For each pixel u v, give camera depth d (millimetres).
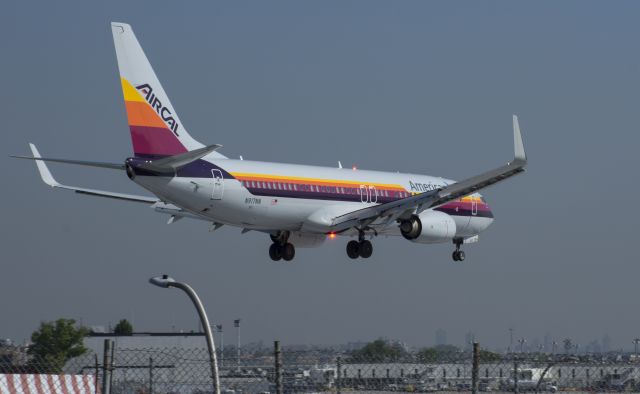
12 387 69938
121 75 146250
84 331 168125
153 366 74312
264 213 159750
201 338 173000
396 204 167250
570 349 142125
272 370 79812
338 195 170625
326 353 79625
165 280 63219
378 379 79750
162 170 145625
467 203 194875
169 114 150000
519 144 155750
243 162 158375
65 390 71438
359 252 176750
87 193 166375
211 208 153625
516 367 80750
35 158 138750
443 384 87375
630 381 86750
